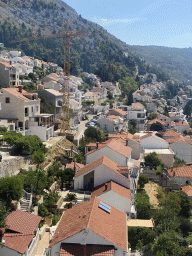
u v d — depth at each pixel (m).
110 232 25.05
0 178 35.06
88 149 58.97
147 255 32.53
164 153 72.94
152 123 130.62
